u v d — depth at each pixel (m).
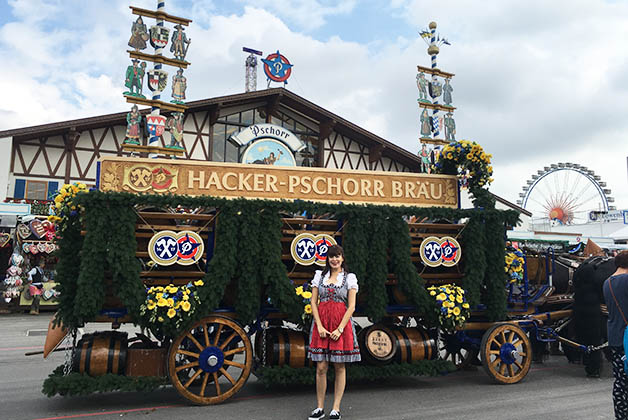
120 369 4.95
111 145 20.16
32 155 19.00
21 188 18.67
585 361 6.67
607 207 45.56
